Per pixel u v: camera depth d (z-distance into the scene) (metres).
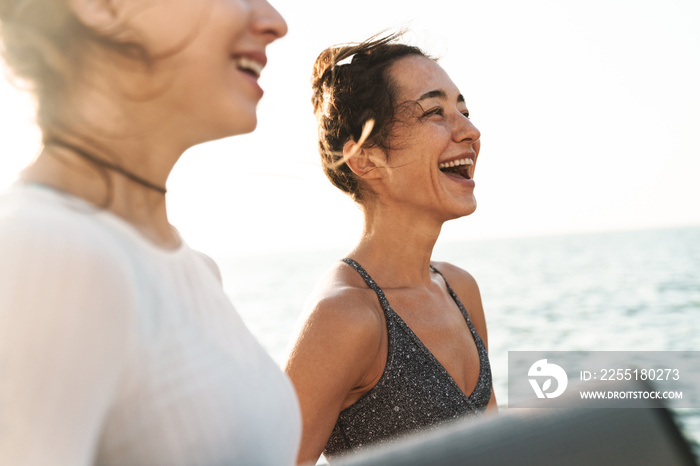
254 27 0.77
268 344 19.08
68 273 0.51
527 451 0.38
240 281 42.75
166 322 0.67
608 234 65.19
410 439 0.38
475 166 2.04
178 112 0.72
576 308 19.73
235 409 0.70
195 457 0.64
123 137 0.70
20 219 0.52
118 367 0.56
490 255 47.75
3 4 0.63
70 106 0.66
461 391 1.85
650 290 21.86
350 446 1.81
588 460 0.39
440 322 1.95
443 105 1.95
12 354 0.47
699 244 42.19
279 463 0.78
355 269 1.89
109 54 0.66
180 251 0.76
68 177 0.65
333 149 2.03
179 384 0.65
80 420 0.50
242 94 0.76
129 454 0.61
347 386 1.67
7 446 0.46
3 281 0.49
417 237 1.96
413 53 2.01
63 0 0.63
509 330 17.23
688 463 0.40
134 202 0.73
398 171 1.91
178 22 0.68
